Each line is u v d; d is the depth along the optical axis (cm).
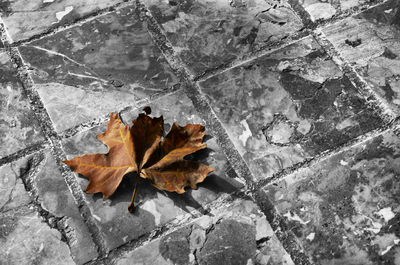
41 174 83
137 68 89
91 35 91
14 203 81
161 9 93
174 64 89
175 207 81
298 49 90
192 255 79
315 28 91
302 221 80
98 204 81
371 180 82
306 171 82
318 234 79
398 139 84
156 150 80
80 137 85
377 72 88
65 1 94
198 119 86
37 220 81
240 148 84
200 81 88
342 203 81
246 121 85
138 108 86
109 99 87
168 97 87
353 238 79
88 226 80
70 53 90
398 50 89
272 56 89
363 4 93
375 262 78
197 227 80
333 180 82
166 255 79
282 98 87
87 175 80
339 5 93
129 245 79
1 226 80
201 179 80
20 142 84
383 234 79
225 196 81
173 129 81
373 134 84
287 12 93
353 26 91
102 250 79
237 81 88
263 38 91
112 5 94
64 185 82
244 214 80
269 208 81
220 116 86
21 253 79
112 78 88
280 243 79
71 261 79
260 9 93
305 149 84
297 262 78
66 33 92
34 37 91
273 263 78
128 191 81
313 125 85
